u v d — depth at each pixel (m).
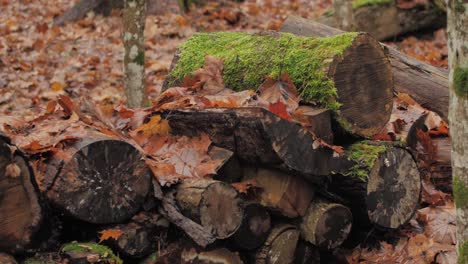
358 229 2.96
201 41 3.24
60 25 6.09
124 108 2.94
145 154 2.72
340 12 4.57
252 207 2.71
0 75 4.69
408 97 3.44
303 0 7.07
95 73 4.80
